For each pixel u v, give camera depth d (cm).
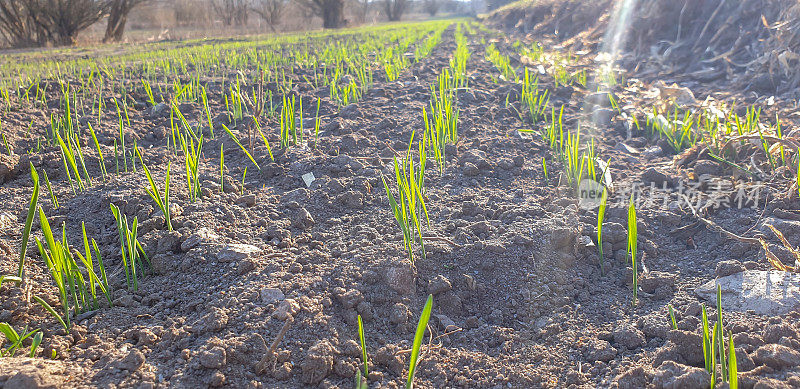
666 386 166
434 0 6012
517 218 288
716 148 368
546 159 398
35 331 192
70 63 1003
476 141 427
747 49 668
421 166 270
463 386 185
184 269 232
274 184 343
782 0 655
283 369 176
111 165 366
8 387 151
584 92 629
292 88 652
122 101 567
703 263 254
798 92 529
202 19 3183
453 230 278
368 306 208
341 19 3228
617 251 266
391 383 179
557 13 1404
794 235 259
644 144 438
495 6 4188
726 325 198
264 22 3334
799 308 199
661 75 721
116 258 248
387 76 719
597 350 197
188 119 509
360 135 447
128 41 2222
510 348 204
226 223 272
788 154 336
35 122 468
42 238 259
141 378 168
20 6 1931
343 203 308
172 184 315
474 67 838
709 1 785
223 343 181
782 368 167
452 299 229
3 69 897
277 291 210
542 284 238
